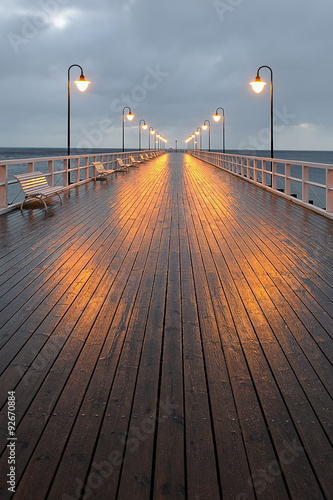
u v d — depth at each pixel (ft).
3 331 11.68
